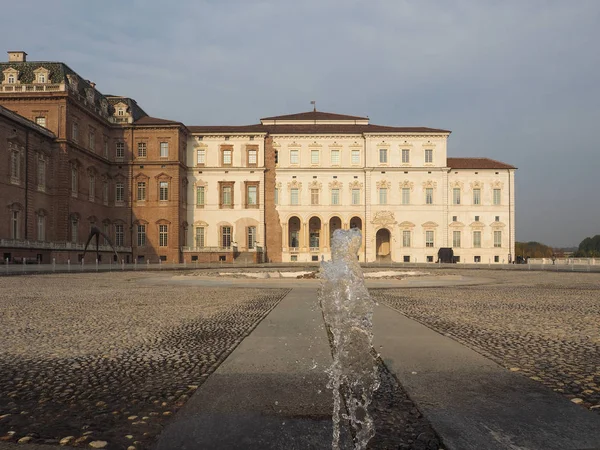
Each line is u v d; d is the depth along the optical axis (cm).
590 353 801
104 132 7269
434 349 810
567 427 464
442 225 7794
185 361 759
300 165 7925
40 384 636
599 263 6375
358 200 7881
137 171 7400
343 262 599
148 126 7394
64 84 5991
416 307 1475
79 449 430
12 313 1363
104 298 1814
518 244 12838
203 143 7875
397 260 7781
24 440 450
